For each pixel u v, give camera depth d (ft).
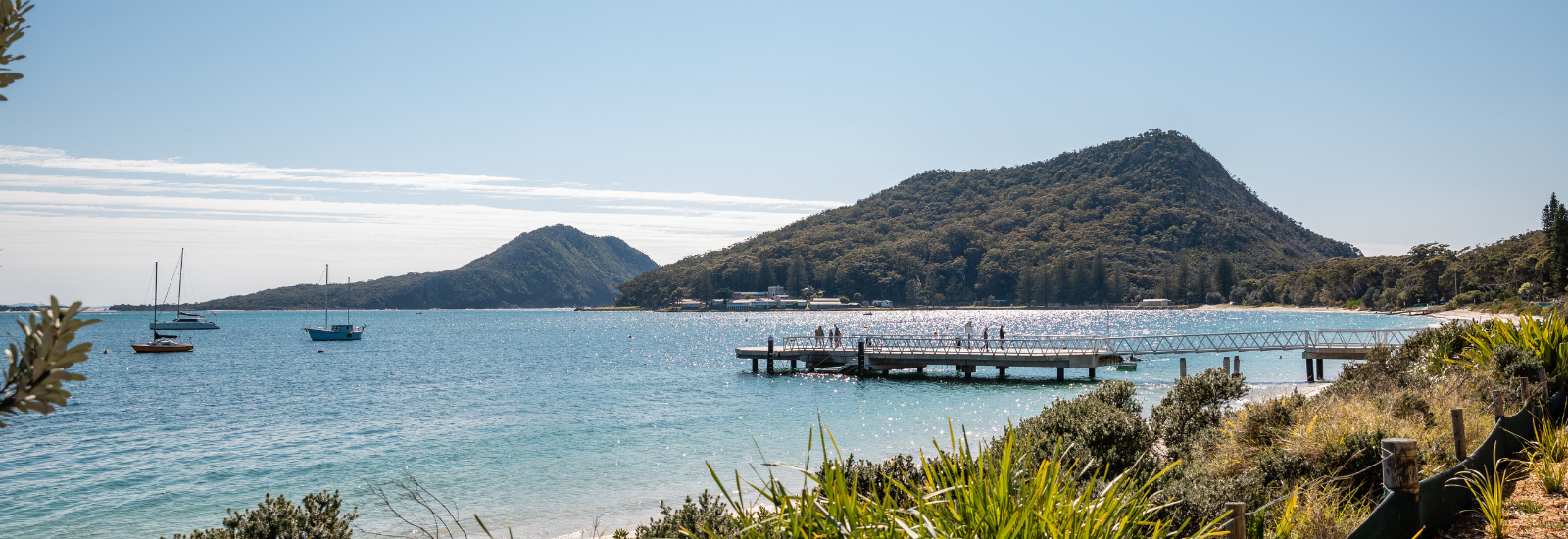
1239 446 33.55
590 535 46.21
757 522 13.85
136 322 630.74
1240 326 348.18
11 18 7.46
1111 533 12.72
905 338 145.89
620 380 146.82
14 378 6.47
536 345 301.43
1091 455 29.68
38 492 59.67
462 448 74.49
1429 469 23.80
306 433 85.61
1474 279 378.53
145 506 55.72
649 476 61.72
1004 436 15.92
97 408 111.04
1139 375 133.39
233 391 133.59
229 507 55.26
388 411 104.53
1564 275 299.79
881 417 90.48
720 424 87.20
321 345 307.37
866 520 12.29
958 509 12.66
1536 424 29.09
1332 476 24.54
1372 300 456.86
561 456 70.08
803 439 76.84
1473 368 42.60
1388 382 47.55
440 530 47.21
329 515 26.02
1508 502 22.03
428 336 396.98
